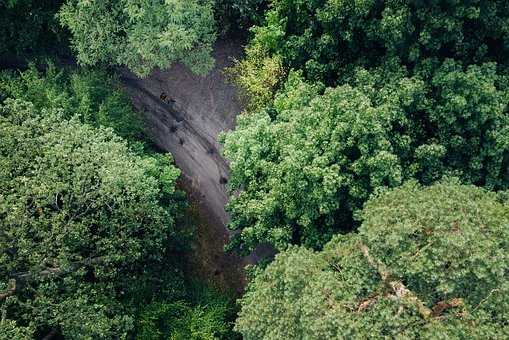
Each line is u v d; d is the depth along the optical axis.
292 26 28.27
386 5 23.64
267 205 23.81
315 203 23.36
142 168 26.98
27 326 25.00
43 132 26.72
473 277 19.67
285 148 23.67
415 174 24.30
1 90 29.61
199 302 29.02
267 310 21.81
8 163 24.91
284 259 22.66
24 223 23.89
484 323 19.39
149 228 26.80
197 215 33.69
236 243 27.48
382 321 19.52
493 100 22.73
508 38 24.20
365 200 23.59
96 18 27.73
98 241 25.52
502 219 20.42
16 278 24.64
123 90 32.47
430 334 18.83
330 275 20.91
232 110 33.47
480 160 23.75
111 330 26.00
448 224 19.89
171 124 34.09
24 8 30.17
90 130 27.17
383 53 26.44
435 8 23.33
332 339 19.47
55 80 29.84
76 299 24.64
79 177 25.22
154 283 28.89
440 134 23.97
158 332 26.92
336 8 24.25
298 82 26.80
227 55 32.88
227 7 29.73
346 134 22.53
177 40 26.80
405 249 20.19
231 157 25.75
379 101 23.67
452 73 22.92
